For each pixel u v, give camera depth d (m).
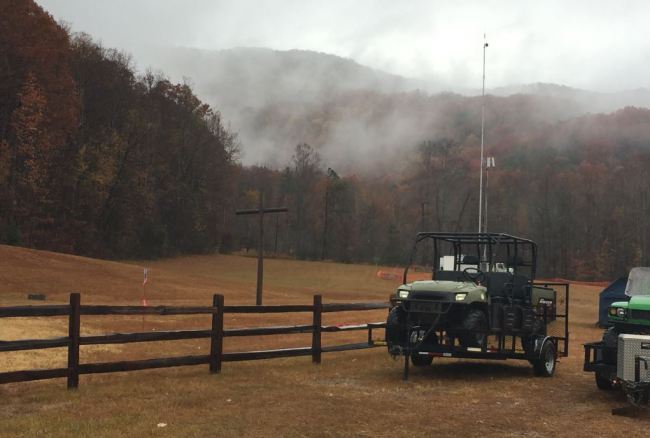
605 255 105.62
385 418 7.82
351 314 32.53
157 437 6.67
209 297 43.94
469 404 8.90
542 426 7.72
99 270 49.72
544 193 113.00
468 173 138.12
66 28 91.69
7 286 39.28
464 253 13.33
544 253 108.00
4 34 70.88
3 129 74.38
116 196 88.56
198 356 10.54
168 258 92.56
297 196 132.50
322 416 7.80
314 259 121.56
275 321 26.30
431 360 13.09
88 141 86.88
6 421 7.20
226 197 115.06
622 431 7.57
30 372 8.48
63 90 76.88
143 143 96.69
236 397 8.83
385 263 121.69
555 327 12.92
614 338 9.71
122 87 98.19
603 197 110.88
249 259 95.31
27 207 74.00
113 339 9.34
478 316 10.98
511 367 13.18
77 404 8.17
